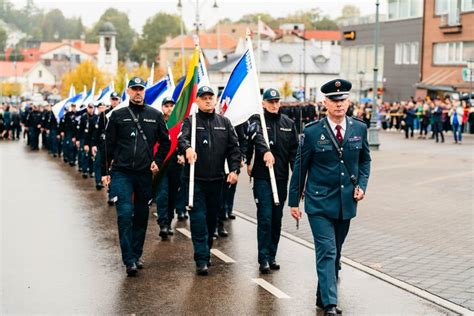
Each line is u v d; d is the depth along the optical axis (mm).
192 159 8797
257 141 8961
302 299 7809
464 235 11398
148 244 10898
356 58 65812
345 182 7281
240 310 7379
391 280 8539
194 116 9039
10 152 32156
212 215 9227
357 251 10242
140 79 9219
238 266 9414
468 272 8906
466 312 7227
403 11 58719
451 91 48844
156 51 171875
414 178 19312
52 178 20562
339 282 8492
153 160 9336
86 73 94125
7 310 7344
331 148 7270
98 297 7859
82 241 11023
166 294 8000
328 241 7203
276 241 9266
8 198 16016
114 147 9203
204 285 8406
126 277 8781
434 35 52594
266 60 88562
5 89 124188
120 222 8945
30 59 178000
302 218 13180
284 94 74938
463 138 36188
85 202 15477
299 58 89062
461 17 49594
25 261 9602
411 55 57562
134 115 9219
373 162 23844
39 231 11859
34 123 33844
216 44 136875
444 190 16906
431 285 8289
